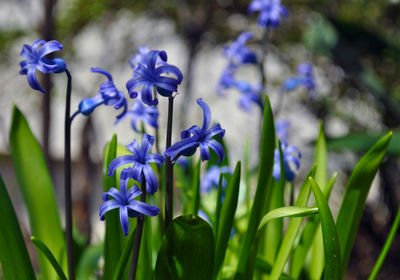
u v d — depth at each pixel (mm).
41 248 634
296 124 2578
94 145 2350
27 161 783
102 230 2441
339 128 2650
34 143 788
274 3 974
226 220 677
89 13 2340
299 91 2527
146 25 2566
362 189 675
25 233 1582
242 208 882
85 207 2244
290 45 2594
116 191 592
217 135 750
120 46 2490
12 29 2154
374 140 1267
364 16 2576
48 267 778
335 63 2340
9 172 2408
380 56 2072
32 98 2248
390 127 2371
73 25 2355
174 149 581
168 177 618
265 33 981
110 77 653
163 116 2559
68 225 655
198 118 2660
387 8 2564
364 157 669
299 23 2609
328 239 626
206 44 2742
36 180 784
